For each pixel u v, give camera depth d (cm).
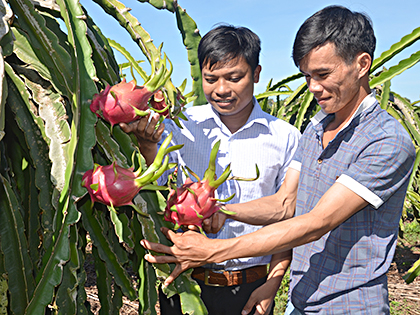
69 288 72
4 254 72
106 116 71
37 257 84
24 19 75
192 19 142
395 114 318
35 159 79
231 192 115
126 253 91
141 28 108
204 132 115
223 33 98
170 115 85
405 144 86
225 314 116
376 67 233
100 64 88
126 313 205
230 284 113
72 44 69
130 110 71
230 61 97
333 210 84
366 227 91
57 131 76
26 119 79
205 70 101
